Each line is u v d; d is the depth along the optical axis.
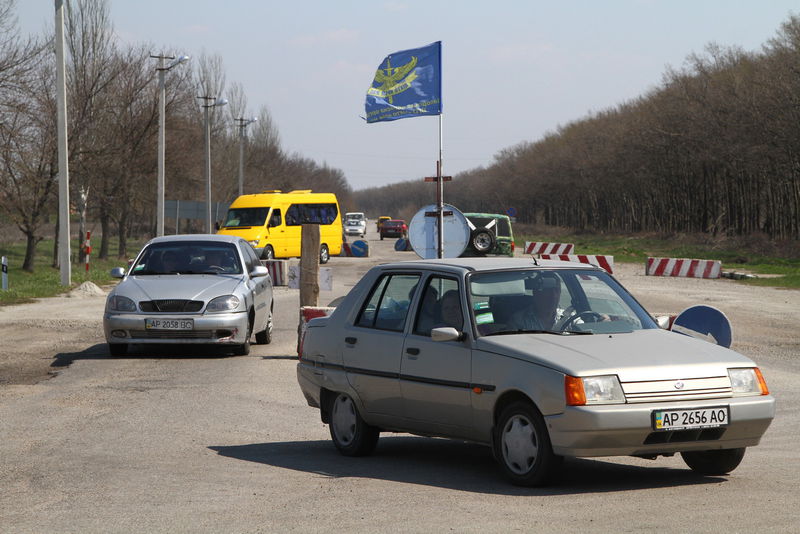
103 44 49.22
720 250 55.22
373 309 8.01
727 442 6.38
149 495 6.41
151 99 49.81
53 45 38.50
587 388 6.09
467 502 6.01
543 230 117.81
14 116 37.28
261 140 107.50
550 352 6.44
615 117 105.38
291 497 6.30
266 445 8.63
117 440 8.76
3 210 41.19
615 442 6.10
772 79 53.69
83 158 44.59
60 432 9.13
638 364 6.29
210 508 5.98
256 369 13.62
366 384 7.80
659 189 88.25
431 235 16.75
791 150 53.56
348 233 96.06
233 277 15.25
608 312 7.23
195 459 7.87
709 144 62.34
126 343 14.53
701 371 6.36
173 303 14.32
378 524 5.46
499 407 6.71
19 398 11.16
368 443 7.96
